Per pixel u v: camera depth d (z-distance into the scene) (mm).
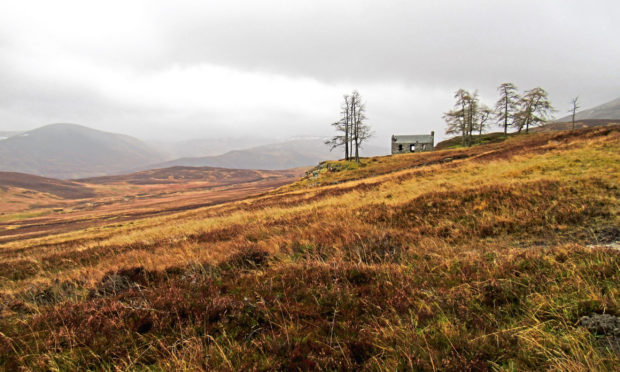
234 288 4965
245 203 38906
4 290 6969
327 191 27125
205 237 11844
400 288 4348
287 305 3887
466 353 2717
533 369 2512
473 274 4656
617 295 3336
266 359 2857
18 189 162500
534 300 3559
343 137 57812
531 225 7965
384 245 7262
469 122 62094
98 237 25406
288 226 11672
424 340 2980
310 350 2969
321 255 7293
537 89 60906
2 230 69312
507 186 11875
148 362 3117
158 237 14414
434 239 7766
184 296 4617
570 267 4340
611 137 21844
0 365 3262
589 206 8461
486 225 8336
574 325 2973
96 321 3988
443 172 23156
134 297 4926
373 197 17250
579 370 2348
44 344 3521
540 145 27734
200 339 3186
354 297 4168
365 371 2623
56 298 6125
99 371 3002
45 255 13062
